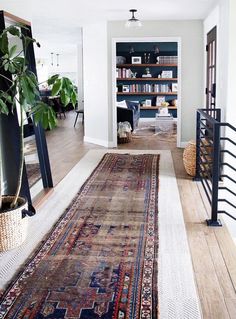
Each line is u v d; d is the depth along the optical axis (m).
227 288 2.51
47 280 2.63
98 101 7.95
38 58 18.00
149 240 3.26
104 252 3.04
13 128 3.76
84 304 2.34
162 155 6.85
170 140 8.48
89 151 7.33
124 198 4.41
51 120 3.31
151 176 5.38
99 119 7.98
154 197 4.43
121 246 3.15
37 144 4.48
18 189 3.28
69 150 7.48
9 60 3.14
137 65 11.55
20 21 4.11
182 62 7.40
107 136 7.77
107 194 4.57
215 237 3.31
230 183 4.90
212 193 3.56
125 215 3.87
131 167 5.95
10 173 3.86
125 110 9.21
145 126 10.87
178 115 7.57
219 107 5.42
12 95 3.31
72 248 3.12
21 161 3.34
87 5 5.89
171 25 7.29
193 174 5.30
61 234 3.41
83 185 4.95
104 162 6.32
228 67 4.74
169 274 2.69
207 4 5.89
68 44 12.30
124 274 2.69
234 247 3.12
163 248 3.10
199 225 3.58
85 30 7.95
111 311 2.27
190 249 3.08
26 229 3.29
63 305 2.34
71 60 17.95
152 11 6.41
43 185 4.62
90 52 7.94
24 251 3.08
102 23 7.45
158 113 11.30
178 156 6.74
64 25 7.80
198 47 7.33
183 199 4.34
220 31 5.38
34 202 4.12
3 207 3.23
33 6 5.87
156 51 11.46
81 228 3.54
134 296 2.42
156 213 3.91
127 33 7.38
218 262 2.86
